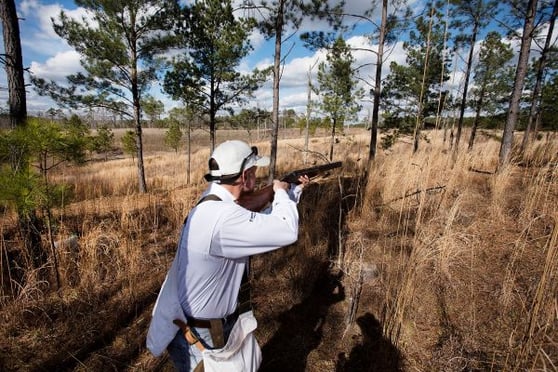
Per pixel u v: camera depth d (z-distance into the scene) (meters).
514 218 3.42
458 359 1.81
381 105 11.04
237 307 1.20
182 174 13.19
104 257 3.12
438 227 3.07
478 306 2.18
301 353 2.05
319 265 2.98
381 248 3.16
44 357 1.99
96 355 2.01
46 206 2.55
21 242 2.82
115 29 7.37
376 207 4.25
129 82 8.33
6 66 2.92
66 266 2.82
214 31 7.32
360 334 2.17
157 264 3.15
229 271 1.09
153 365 1.94
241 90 8.27
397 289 2.36
